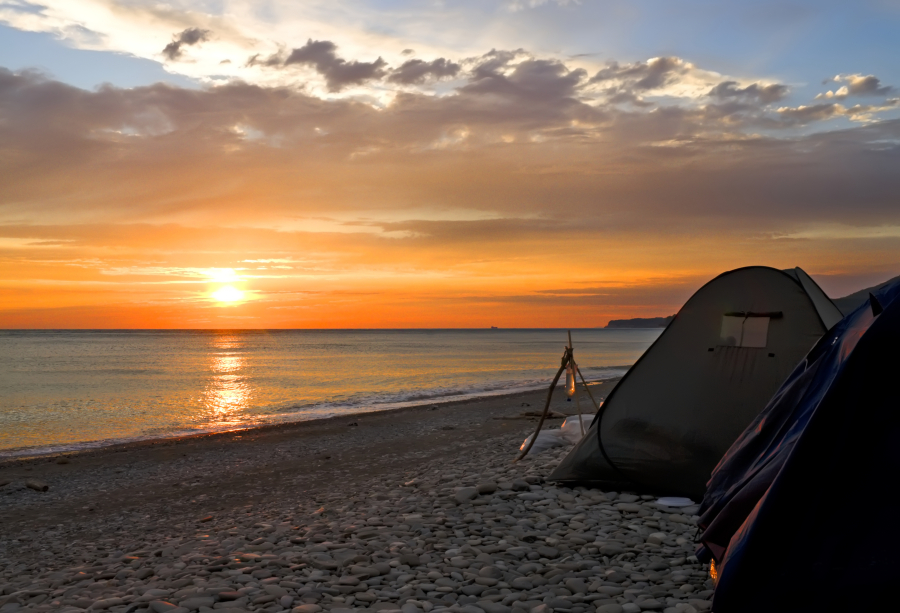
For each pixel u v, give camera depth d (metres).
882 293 3.91
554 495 7.59
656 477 7.36
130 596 4.73
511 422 18.23
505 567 5.17
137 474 12.39
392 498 8.35
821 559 3.04
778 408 4.54
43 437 17.36
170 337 177.25
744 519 3.79
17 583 6.09
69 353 75.19
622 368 45.19
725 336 7.63
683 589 4.51
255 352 82.06
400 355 74.12
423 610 4.26
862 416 3.12
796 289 7.35
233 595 4.57
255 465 12.98
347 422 19.05
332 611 4.21
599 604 4.30
